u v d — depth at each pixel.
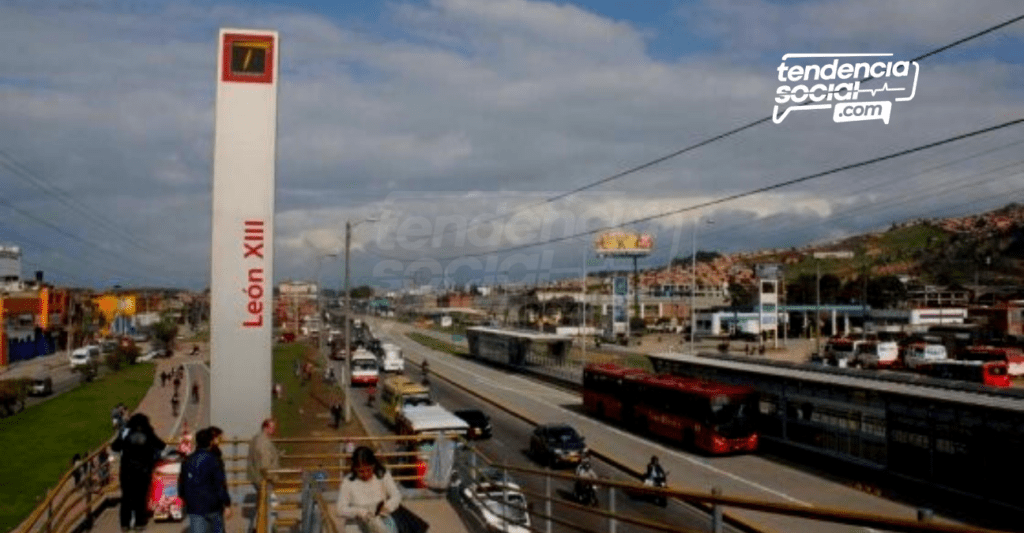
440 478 16.12
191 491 11.01
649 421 44.25
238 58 20.28
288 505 14.76
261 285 20.06
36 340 118.44
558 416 52.78
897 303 154.88
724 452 37.66
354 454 9.70
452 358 104.12
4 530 27.19
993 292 148.38
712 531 7.32
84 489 15.42
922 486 29.38
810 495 29.94
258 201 20.16
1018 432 25.48
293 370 90.50
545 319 183.38
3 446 47.12
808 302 158.50
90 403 67.62
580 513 25.41
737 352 100.69
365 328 142.38
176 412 61.31
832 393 35.22
